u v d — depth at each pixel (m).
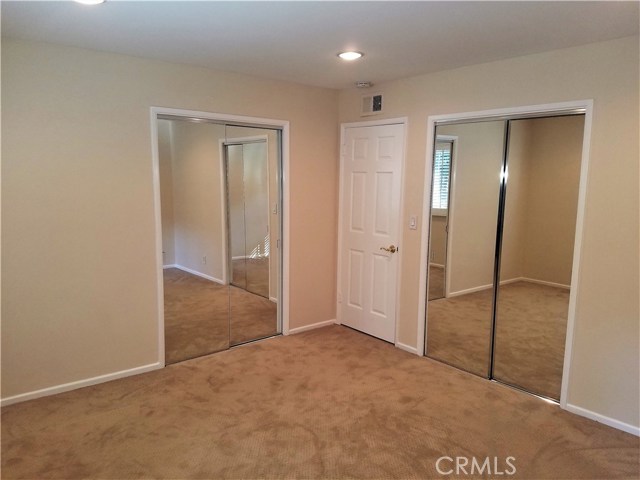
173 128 3.38
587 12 2.11
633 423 2.57
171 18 2.26
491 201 3.18
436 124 3.44
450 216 3.44
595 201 2.63
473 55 2.88
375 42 2.63
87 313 3.02
